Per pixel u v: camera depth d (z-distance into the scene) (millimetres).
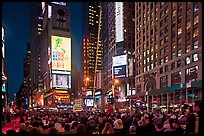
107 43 170125
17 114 43438
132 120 14883
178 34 62062
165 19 70000
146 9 85062
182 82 57281
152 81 75000
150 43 80188
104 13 185875
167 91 59094
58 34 165250
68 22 171875
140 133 8422
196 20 53531
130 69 111438
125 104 94375
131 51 133875
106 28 175000
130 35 135375
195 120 8781
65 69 160000
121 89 111125
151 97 72188
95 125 13758
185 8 58656
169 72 64750
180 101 53094
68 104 126188
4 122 25094
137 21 95062
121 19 135875
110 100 88625
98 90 149250
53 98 144750
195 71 51688
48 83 161500
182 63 57969
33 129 8406
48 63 163750
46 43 177750
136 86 91438
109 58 156125
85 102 96062
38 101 184875
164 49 69625
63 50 163750
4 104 37562
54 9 169500
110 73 151875
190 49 55719
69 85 157250
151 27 80000
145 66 83625
